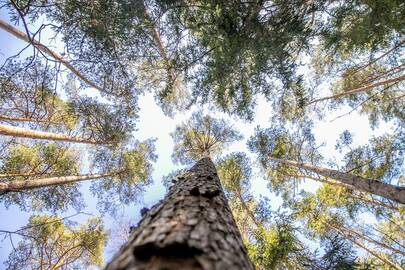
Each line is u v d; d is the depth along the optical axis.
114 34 4.88
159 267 1.04
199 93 6.05
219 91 5.82
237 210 11.20
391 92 9.51
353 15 5.30
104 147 11.16
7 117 7.86
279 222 6.71
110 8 4.52
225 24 4.48
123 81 6.89
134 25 4.91
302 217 9.67
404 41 6.29
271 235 6.25
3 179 8.61
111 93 7.30
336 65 8.79
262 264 6.20
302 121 9.95
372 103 9.94
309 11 4.89
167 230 1.44
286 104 8.02
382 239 10.73
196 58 5.43
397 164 8.48
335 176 7.93
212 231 1.54
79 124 10.21
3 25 5.74
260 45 4.80
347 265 5.51
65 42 5.02
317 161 10.70
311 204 9.38
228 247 1.46
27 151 9.30
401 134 8.26
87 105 8.85
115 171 11.41
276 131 10.47
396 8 4.55
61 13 4.67
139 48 5.76
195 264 1.11
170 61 5.92
